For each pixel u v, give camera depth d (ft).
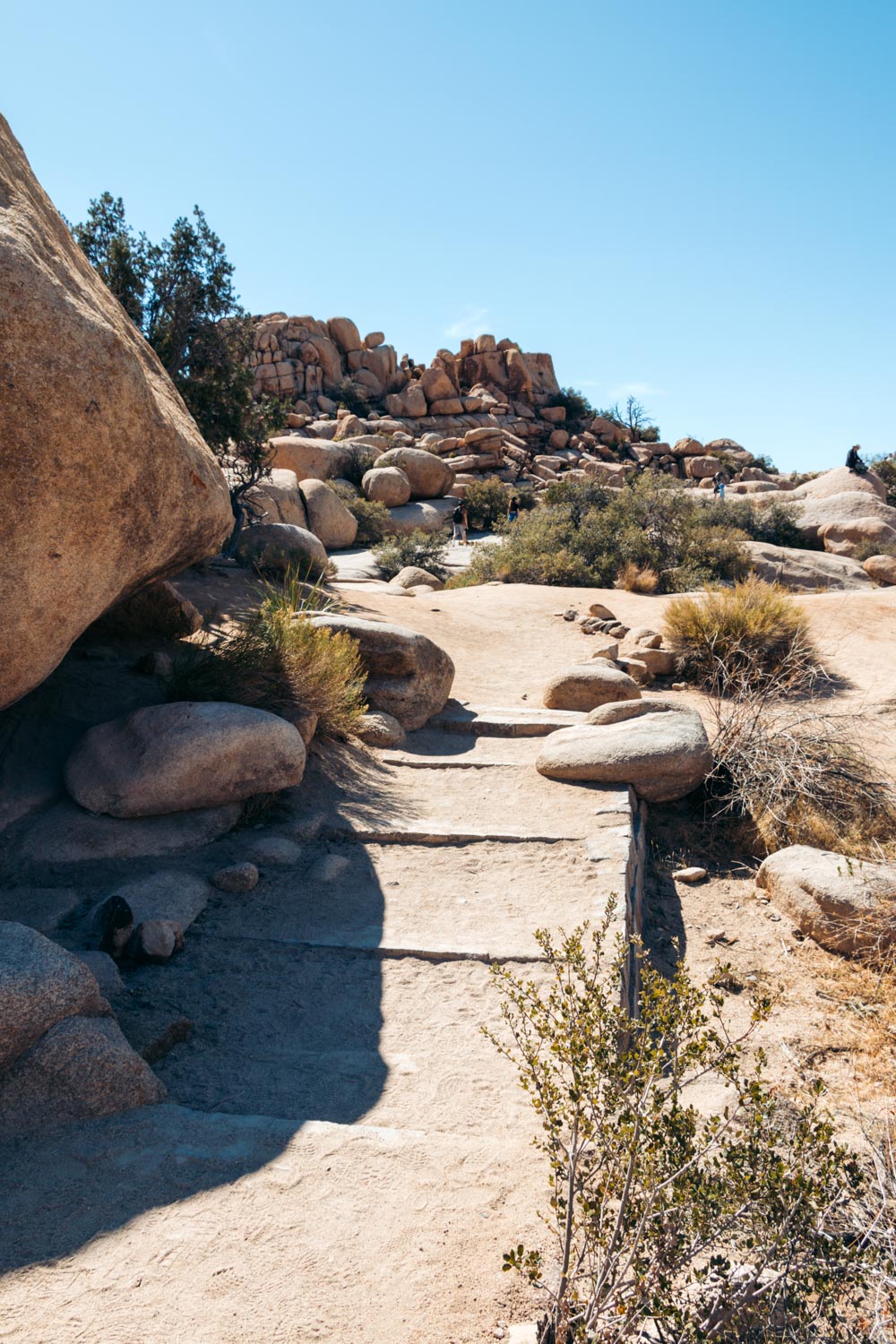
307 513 87.66
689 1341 7.00
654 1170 7.55
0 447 13.69
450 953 15.85
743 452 212.64
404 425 181.57
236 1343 7.15
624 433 212.84
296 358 194.18
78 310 14.69
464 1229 8.66
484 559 69.92
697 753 24.44
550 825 21.68
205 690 23.18
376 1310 7.57
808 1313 7.66
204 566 45.19
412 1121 11.24
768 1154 7.79
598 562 64.59
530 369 223.10
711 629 38.27
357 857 20.06
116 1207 8.82
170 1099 11.41
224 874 17.93
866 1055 14.01
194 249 51.37
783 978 16.92
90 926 15.49
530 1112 11.39
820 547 96.78
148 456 16.38
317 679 25.73
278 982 14.94
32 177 16.79
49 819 18.89
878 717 31.78
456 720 30.14
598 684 32.01
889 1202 8.86
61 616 15.92
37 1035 10.48
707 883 21.63
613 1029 8.87
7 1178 9.23
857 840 22.57
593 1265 7.66
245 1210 8.84
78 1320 7.32
